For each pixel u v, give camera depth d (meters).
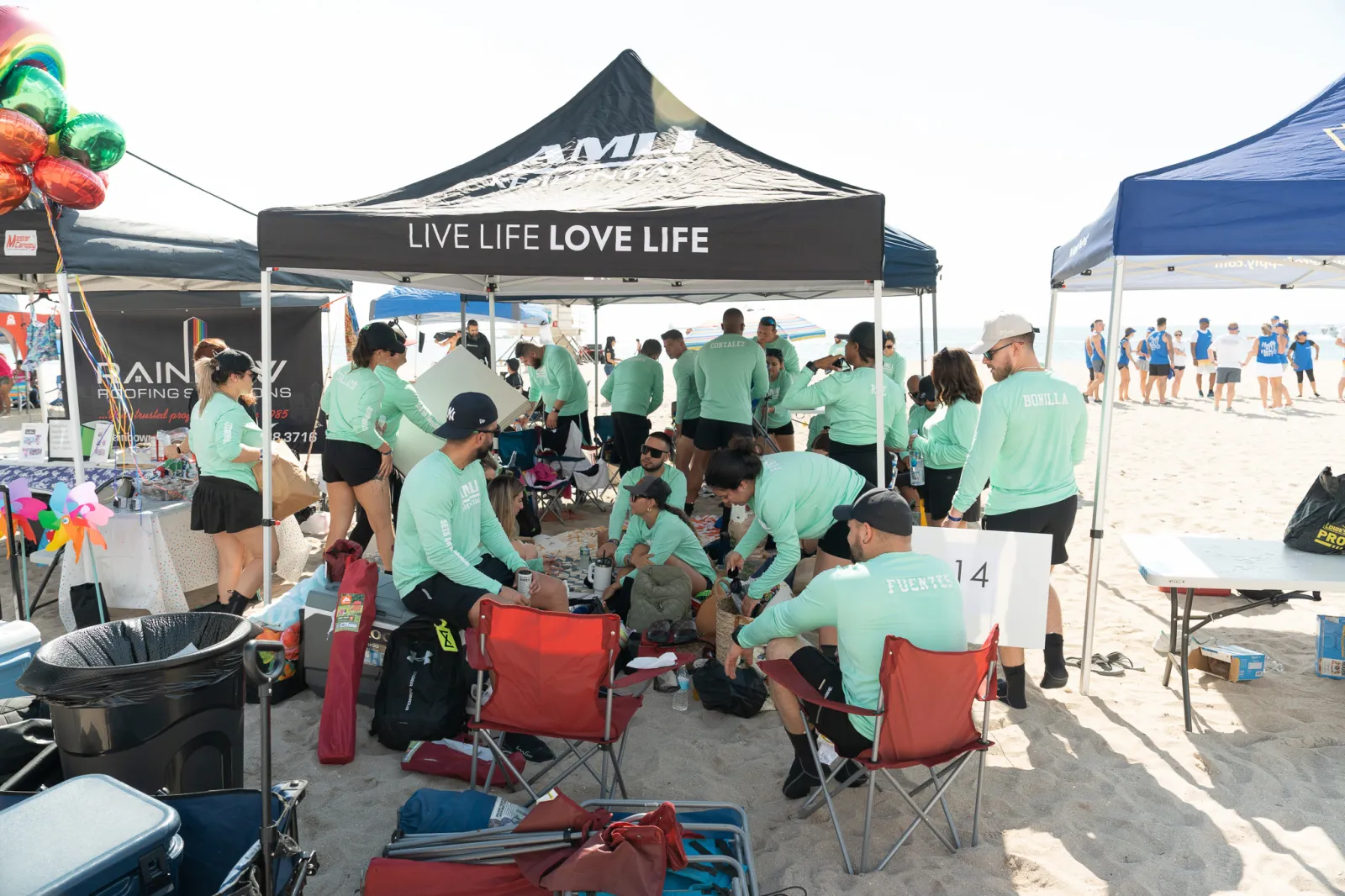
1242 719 4.23
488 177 5.18
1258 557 4.31
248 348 8.83
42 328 8.48
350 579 4.25
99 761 2.58
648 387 8.95
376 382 5.29
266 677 2.06
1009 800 3.57
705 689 4.34
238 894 2.05
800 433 14.45
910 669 2.86
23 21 4.63
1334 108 4.59
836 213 4.11
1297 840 3.24
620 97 5.82
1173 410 17.30
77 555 4.06
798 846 3.25
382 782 3.68
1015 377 4.29
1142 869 3.08
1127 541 4.66
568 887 2.42
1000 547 3.86
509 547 4.54
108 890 1.87
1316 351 20.06
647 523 5.27
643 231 4.20
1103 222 4.37
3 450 11.50
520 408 6.40
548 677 3.17
